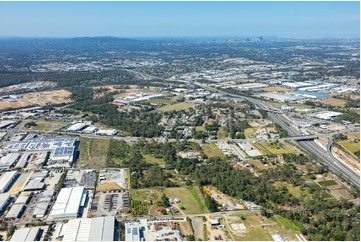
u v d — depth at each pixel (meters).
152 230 172.38
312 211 189.75
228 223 179.62
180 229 174.00
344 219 177.88
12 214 184.12
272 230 173.88
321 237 164.25
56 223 177.75
